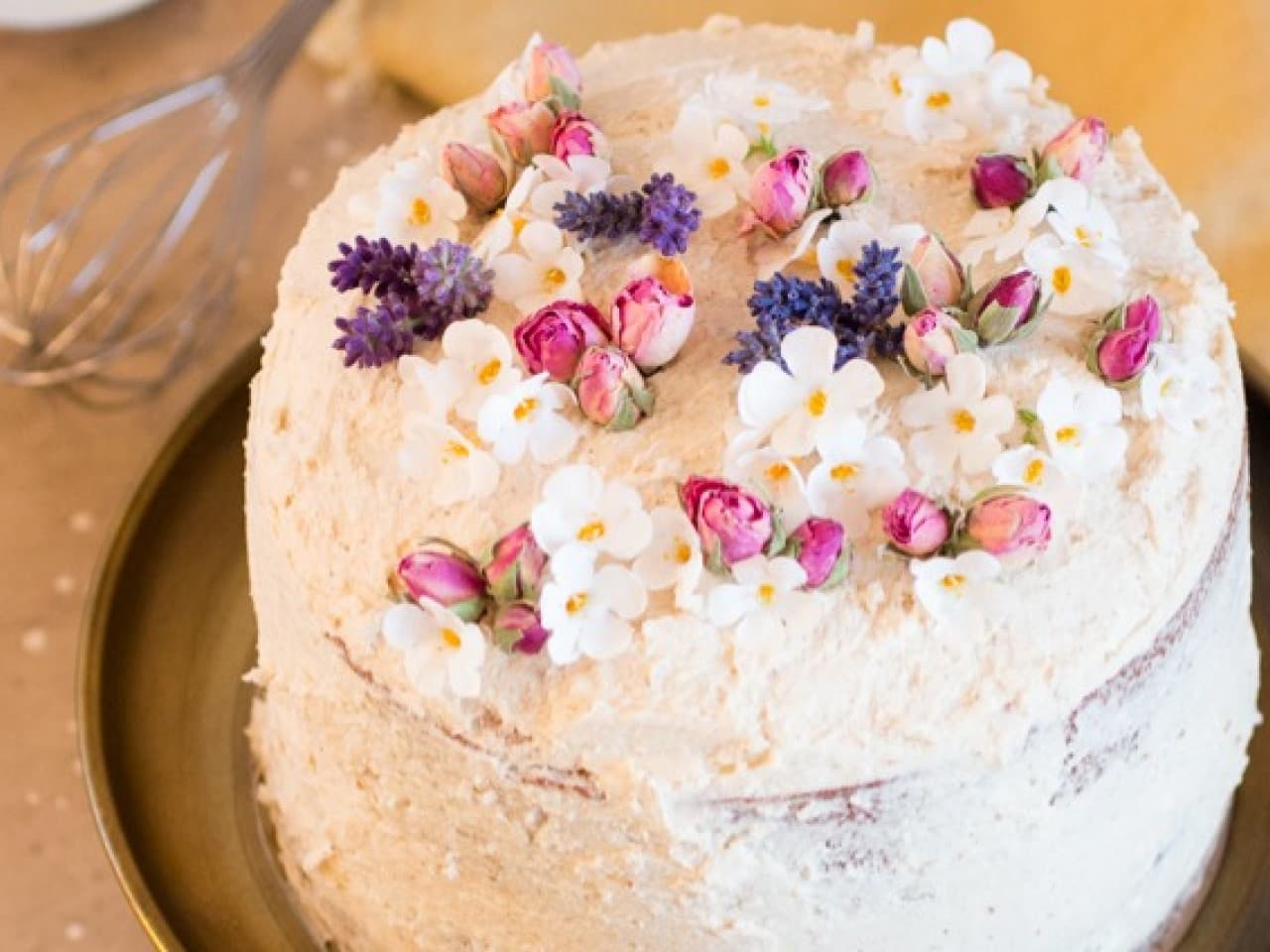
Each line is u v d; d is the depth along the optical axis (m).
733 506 0.38
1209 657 0.43
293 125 0.69
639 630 0.39
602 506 0.39
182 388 0.63
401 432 0.42
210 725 0.51
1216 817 0.47
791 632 0.39
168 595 0.52
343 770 0.43
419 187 0.45
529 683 0.39
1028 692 0.39
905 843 0.40
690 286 0.42
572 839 0.40
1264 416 0.52
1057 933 0.43
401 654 0.40
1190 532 0.41
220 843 0.49
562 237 0.43
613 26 0.68
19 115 0.69
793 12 0.68
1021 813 0.40
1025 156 0.46
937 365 0.41
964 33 0.47
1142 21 0.66
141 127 0.68
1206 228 0.64
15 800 0.55
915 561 0.39
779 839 0.39
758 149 0.45
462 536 0.40
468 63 0.68
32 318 0.63
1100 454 0.41
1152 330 0.41
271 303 0.65
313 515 0.42
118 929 0.53
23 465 0.61
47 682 0.57
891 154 0.46
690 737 0.39
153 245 0.65
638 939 0.41
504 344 0.41
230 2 0.72
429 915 0.43
